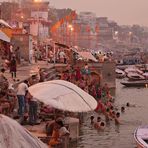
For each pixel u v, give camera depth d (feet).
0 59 140.36
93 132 106.11
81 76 164.35
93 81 197.67
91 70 212.02
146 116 135.54
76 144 86.99
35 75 118.52
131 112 145.89
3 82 77.77
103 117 125.90
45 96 67.97
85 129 109.60
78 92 70.54
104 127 112.57
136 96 205.98
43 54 220.43
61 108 65.92
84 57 222.69
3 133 19.07
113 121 120.26
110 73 218.18
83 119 123.44
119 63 417.08
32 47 190.80
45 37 326.24
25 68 158.40
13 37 180.24
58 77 159.33
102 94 171.42
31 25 304.09
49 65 181.47
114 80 220.43
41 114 82.99
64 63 204.13
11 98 75.25
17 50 162.91
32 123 75.92
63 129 64.44
